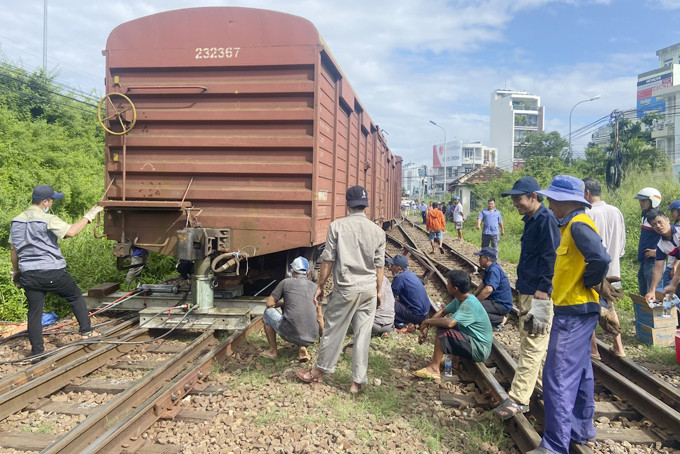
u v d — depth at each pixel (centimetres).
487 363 539
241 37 589
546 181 3028
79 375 466
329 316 450
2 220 958
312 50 576
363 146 975
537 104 10888
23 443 346
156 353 544
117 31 609
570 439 334
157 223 618
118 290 738
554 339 330
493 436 373
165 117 605
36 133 1680
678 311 685
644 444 368
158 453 332
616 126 2522
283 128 593
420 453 346
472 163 10031
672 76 6056
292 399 423
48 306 715
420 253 1495
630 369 501
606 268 306
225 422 379
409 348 591
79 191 1452
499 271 655
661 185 1956
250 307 649
